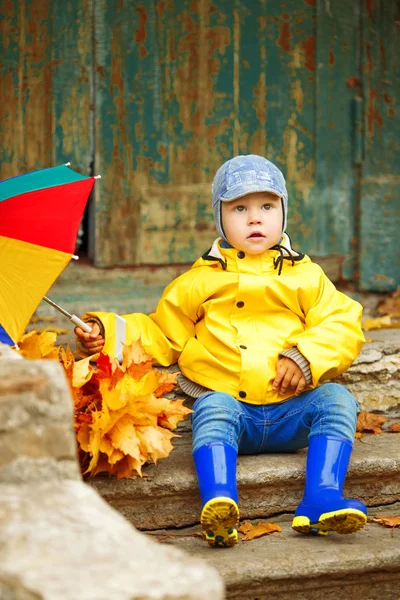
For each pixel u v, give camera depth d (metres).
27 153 5.27
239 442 3.73
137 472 3.49
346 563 3.22
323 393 3.61
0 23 5.17
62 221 3.31
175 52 5.38
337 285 5.69
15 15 5.18
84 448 3.32
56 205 3.31
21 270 3.28
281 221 3.86
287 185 5.59
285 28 5.50
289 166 5.59
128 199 5.41
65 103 5.27
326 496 3.30
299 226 5.62
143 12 5.31
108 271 5.42
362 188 5.67
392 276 5.71
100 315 3.82
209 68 5.43
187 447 3.93
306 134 5.59
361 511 3.19
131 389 3.44
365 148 5.66
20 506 2.14
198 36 5.39
